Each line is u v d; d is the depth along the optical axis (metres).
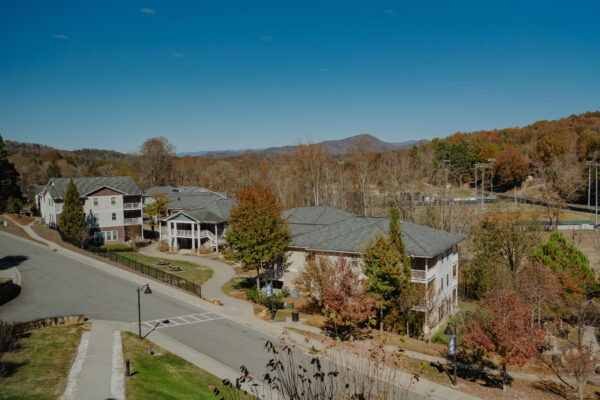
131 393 19.75
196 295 39.56
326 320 33.91
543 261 38.62
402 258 32.41
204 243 62.88
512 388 24.33
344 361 23.66
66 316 29.44
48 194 68.69
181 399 20.08
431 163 88.81
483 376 26.00
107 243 66.38
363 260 32.91
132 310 34.19
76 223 55.25
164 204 75.00
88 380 20.80
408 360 27.02
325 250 37.50
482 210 67.25
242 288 43.81
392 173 79.31
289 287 41.94
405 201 68.19
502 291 26.97
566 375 26.48
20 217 78.06
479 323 26.73
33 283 39.75
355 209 81.12
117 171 127.88
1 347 22.31
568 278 35.41
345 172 107.25
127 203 69.00
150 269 47.06
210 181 121.00
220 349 27.64
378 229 39.31
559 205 76.31
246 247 40.91
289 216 51.75
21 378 20.11
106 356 24.11
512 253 47.16
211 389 21.61
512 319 23.78
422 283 34.25
